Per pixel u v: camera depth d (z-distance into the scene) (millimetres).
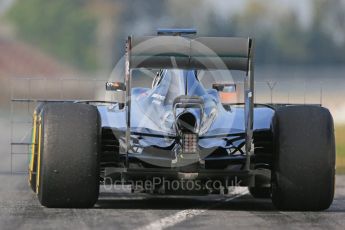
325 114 30750
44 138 29891
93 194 30297
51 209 30812
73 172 29828
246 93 30953
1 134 85938
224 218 29438
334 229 27359
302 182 30234
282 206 30906
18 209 31359
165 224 27984
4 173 47781
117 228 27125
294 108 30969
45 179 29906
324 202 30562
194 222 28469
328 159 30219
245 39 31531
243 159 31203
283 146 30344
